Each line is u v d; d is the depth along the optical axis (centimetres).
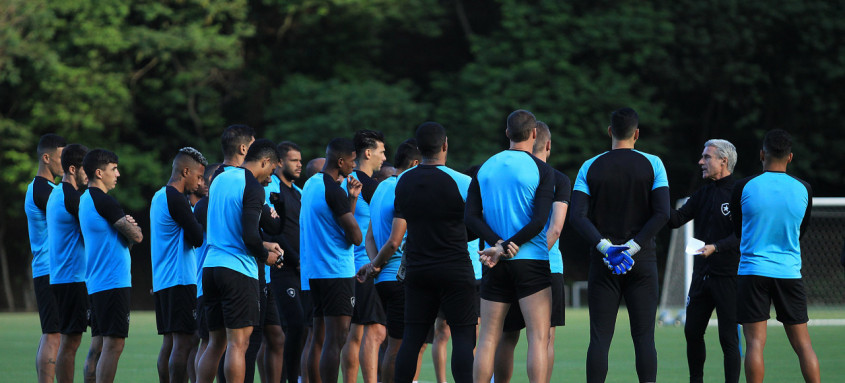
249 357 2698
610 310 2288
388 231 2647
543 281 2250
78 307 2634
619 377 3394
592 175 2302
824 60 10000
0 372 3638
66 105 9400
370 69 11119
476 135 9738
